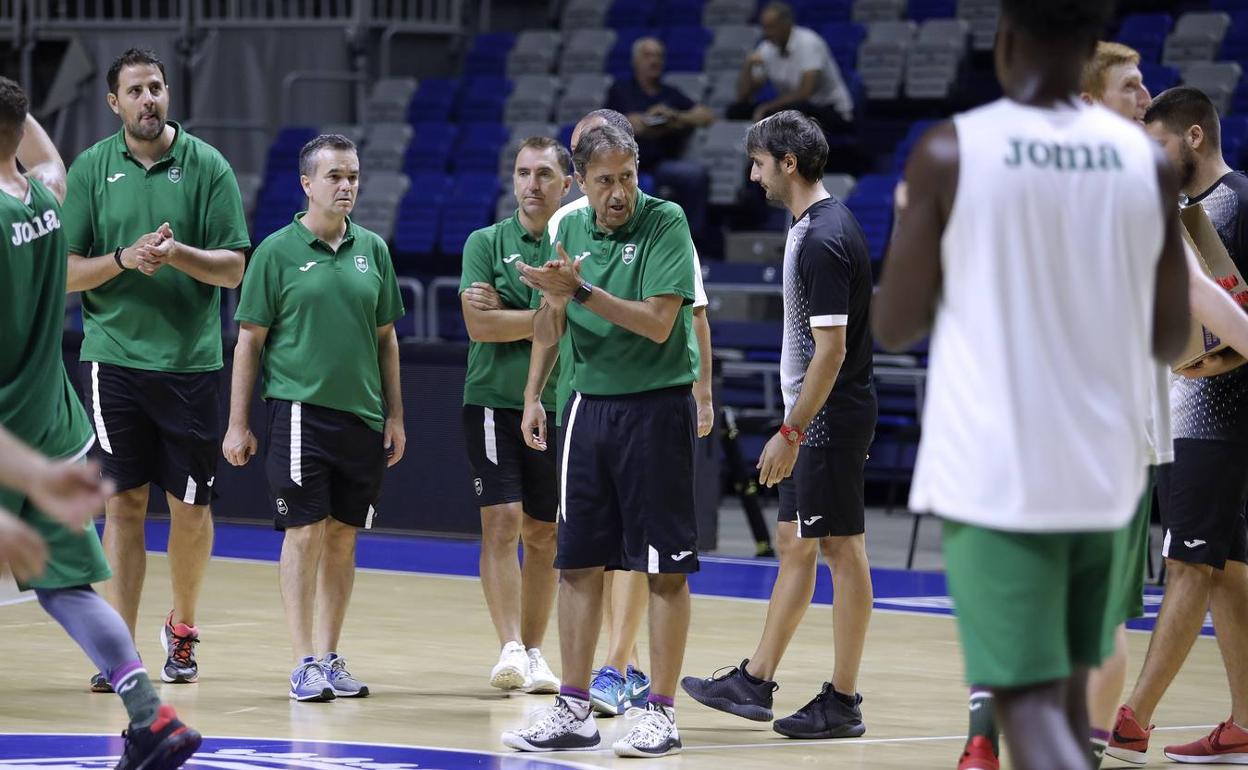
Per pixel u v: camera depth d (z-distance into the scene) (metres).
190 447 15.07
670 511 12.00
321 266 14.69
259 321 14.70
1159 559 26.58
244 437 14.80
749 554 27.39
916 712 14.30
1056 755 7.11
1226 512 11.81
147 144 15.18
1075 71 7.46
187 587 15.15
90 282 14.52
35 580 10.19
